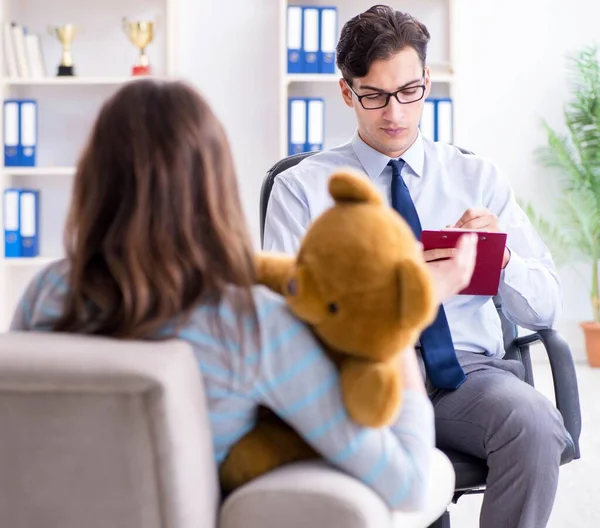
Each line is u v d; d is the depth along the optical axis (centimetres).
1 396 96
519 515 176
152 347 100
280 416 115
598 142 455
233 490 115
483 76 469
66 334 106
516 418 176
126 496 98
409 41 210
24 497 99
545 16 466
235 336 107
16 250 433
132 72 437
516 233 216
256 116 452
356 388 105
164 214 105
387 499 111
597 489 299
